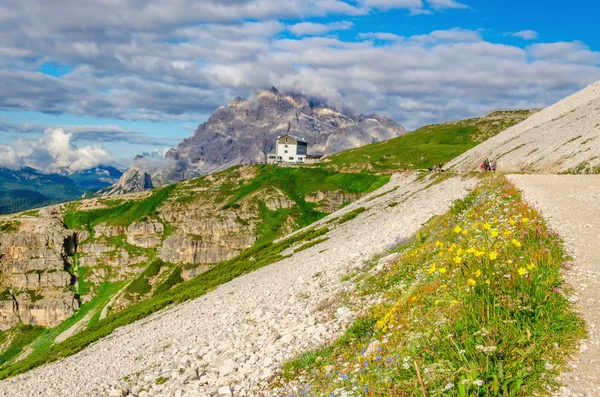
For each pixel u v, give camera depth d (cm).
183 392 2052
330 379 1406
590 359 923
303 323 2383
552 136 6500
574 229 1792
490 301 1195
